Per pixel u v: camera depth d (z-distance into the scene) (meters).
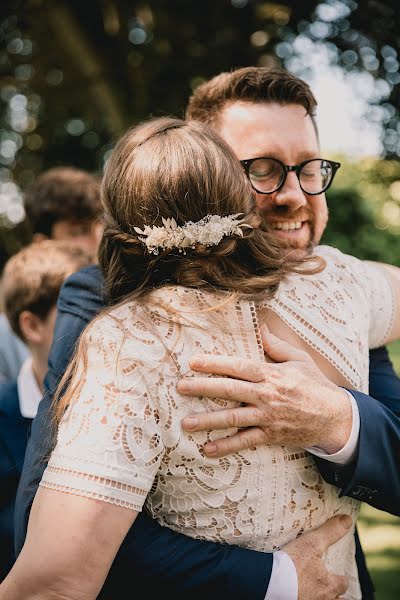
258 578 1.28
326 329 1.43
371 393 1.68
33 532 1.18
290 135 1.86
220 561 1.29
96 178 3.29
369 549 4.08
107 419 1.20
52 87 6.57
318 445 1.35
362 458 1.35
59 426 1.25
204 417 1.25
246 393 1.28
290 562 1.32
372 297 1.62
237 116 1.89
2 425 2.03
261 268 1.44
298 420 1.30
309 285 1.48
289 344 1.40
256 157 1.85
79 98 6.75
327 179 1.93
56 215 3.07
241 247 1.43
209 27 5.43
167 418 1.25
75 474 1.18
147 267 1.41
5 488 1.93
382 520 4.61
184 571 1.28
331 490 1.43
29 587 1.14
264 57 5.41
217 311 1.34
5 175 8.25
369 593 1.75
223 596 1.28
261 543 1.35
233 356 1.33
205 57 5.58
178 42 5.55
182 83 5.77
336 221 13.52
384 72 4.69
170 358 1.27
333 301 1.48
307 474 1.38
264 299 1.38
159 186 1.34
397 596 3.42
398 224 13.74
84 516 1.15
